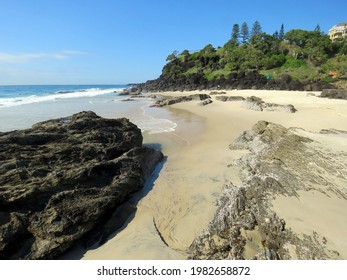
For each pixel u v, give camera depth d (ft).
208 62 287.69
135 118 86.63
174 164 43.11
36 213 24.04
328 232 19.07
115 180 31.40
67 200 25.77
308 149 34.24
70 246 23.75
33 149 31.22
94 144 36.81
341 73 198.59
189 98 142.00
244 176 35.47
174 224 26.96
